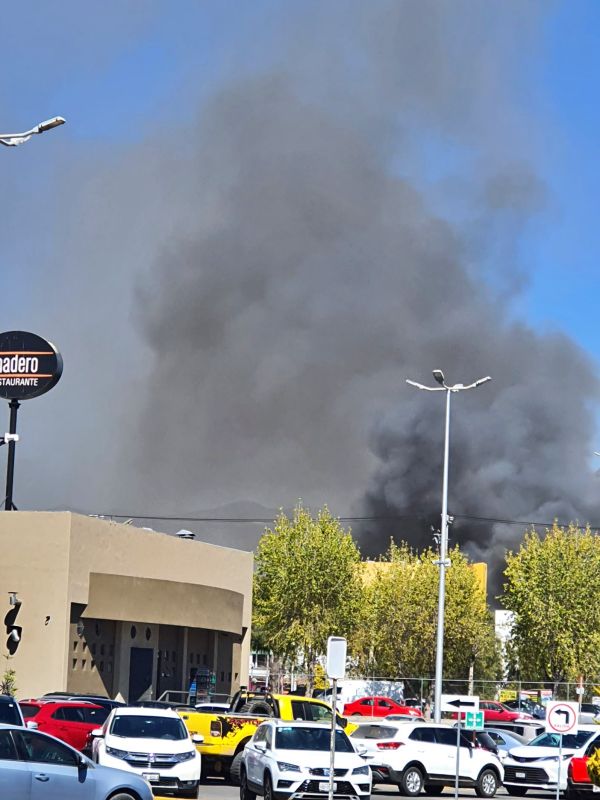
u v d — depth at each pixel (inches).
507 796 1460.4
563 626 2856.8
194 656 2175.2
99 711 1348.4
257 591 2982.3
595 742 1384.1
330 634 2886.3
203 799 1123.9
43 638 1814.7
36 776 798.5
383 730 1368.1
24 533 1847.9
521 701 2743.6
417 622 3019.2
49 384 1990.7
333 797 979.3
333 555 2908.5
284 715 1332.4
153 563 2047.2
